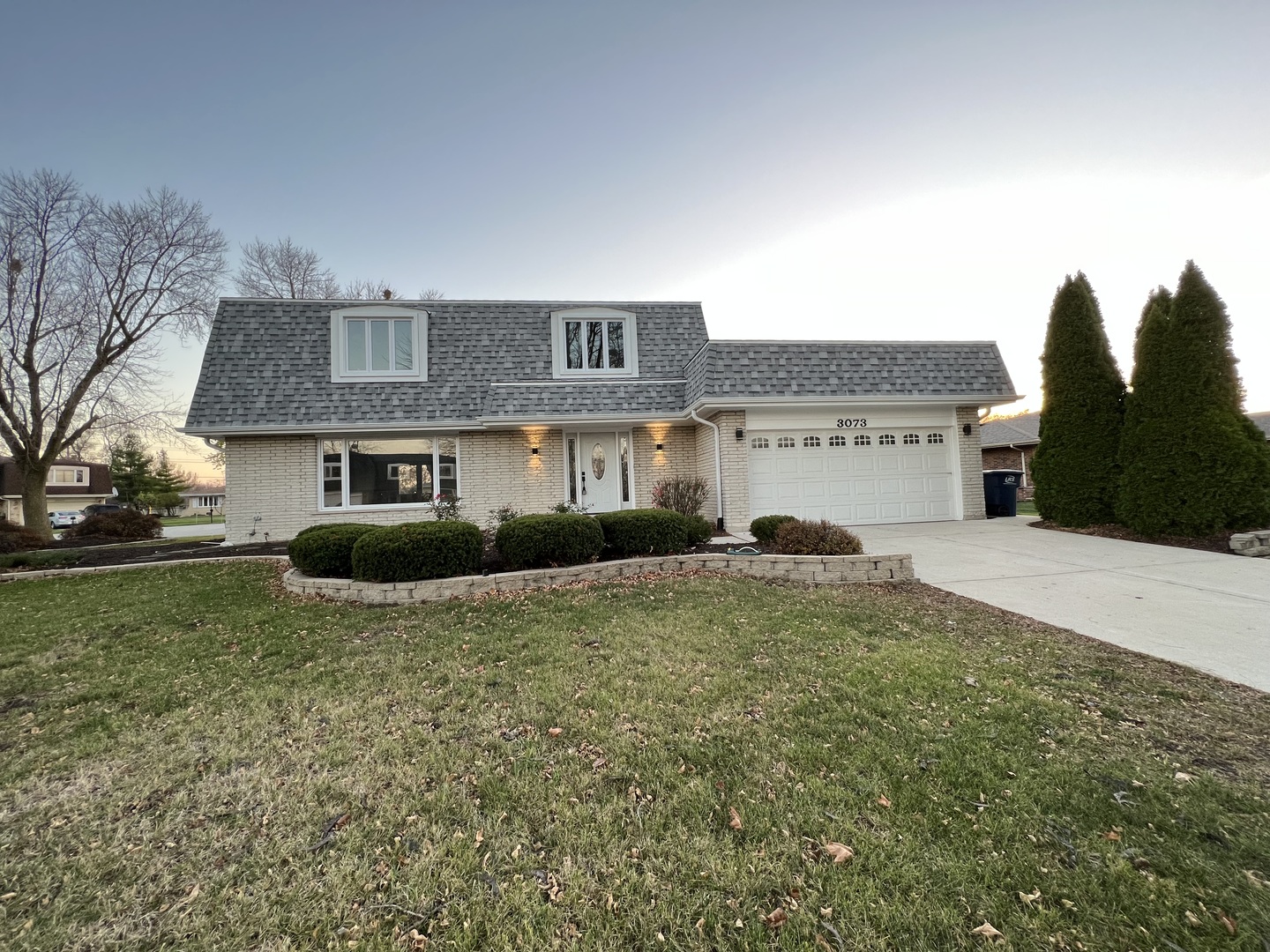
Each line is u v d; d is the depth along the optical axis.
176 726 3.38
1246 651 4.36
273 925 1.91
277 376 11.94
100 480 41.78
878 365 11.77
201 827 2.43
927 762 2.80
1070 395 11.00
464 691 3.79
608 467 12.87
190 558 9.56
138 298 17.86
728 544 9.22
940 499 12.14
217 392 11.55
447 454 12.38
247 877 2.13
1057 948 1.74
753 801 2.51
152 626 5.57
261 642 4.99
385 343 12.61
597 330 13.44
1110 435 10.52
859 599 6.09
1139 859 2.11
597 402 12.43
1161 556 8.12
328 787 2.70
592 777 2.73
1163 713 3.30
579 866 2.15
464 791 2.65
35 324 16.50
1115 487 10.32
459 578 6.57
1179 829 2.27
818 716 3.32
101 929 1.90
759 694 3.63
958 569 7.49
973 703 3.44
